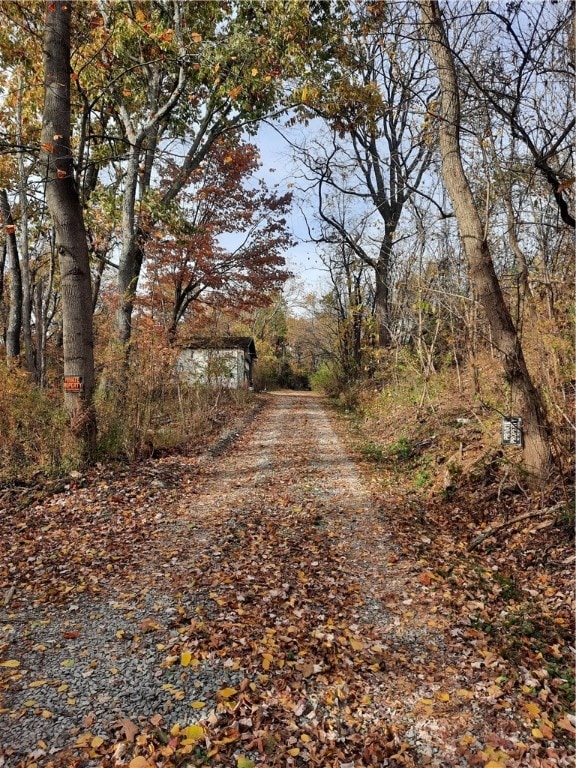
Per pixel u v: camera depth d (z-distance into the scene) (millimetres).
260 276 20062
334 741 2969
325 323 36406
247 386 32500
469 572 5238
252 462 10992
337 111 10688
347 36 8656
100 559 5625
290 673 3559
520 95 5000
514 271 9281
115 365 10445
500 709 3229
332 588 4938
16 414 8461
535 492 6500
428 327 15680
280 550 5883
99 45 11922
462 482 7672
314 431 15938
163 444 11531
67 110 8742
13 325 16766
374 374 20703
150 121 13195
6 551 5836
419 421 12289
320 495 8227
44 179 8641
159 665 3635
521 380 6684
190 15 12273
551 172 5043
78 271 9008
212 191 18188
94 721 3057
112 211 13445
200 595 4711
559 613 4402
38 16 9922
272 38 11102
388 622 4332
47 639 4008
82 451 8695
